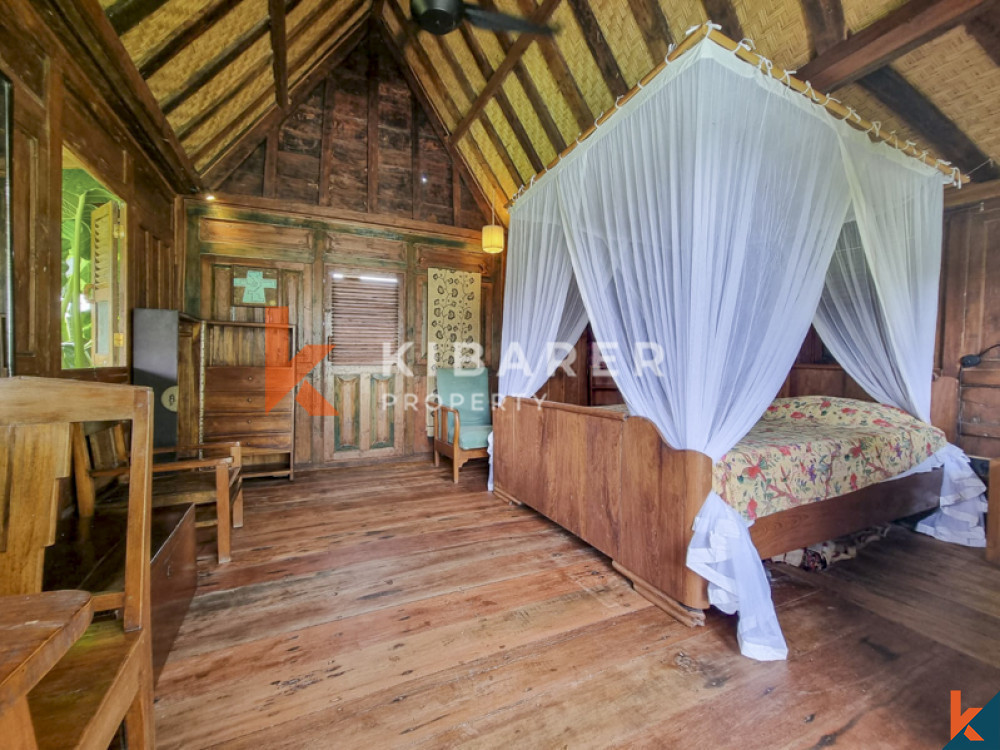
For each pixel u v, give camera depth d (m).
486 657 1.57
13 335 1.55
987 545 2.37
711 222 1.68
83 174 2.19
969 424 2.93
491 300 5.03
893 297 2.48
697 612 1.78
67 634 0.55
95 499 1.96
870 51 1.85
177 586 1.69
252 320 3.97
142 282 2.89
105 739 0.79
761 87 1.75
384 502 3.31
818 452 2.13
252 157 3.97
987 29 1.99
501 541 2.61
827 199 2.00
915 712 1.32
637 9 2.45
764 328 1.88
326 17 3.32
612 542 2.22
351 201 4.36
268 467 4.07
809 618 1.83
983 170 2.76
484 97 3.80
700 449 1.75
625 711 1.32
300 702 1.35
